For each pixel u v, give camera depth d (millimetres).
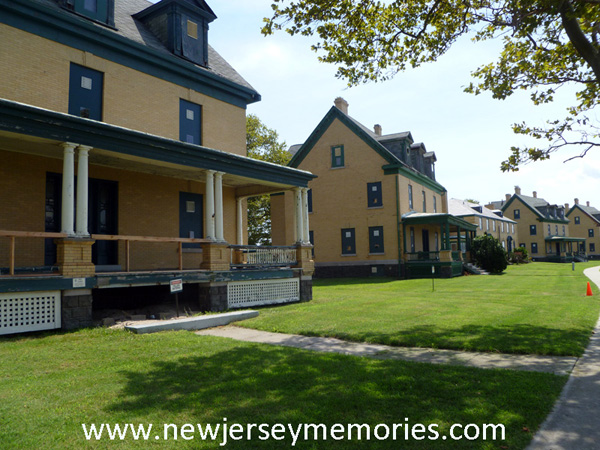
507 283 23422
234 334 9766
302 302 15914
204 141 16078
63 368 6672
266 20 10141
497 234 57188
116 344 8328
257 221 38969
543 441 4102
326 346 8383
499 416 4598
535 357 7215
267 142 36344
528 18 8375
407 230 31391
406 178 32469
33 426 4477
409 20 10211
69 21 12250
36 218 11672
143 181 14422
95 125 10141
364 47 10516
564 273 33031
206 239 13023
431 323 10406
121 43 13492
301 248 16438
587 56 8578
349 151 32375
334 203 32656
